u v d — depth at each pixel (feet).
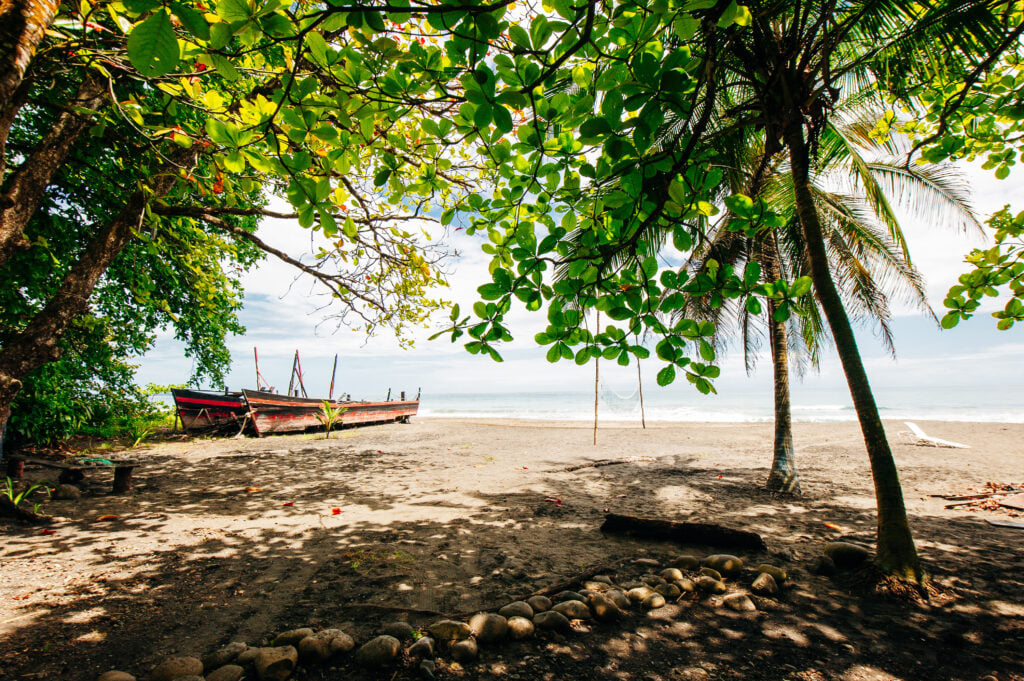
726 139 18.98
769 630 10.71
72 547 15.14
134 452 38.27
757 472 31.81
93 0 7.17
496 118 4.77
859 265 26.86
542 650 9.84
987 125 11.96
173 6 3.54
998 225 10.33
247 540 16.48
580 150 7.00
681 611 11.62
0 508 18.11
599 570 13.91
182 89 8.83
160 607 11.25
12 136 22.12
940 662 9.37
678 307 6.12
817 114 13.71
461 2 4.03
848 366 14.25
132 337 40.52
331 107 5.53
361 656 9.21
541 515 20.75
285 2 3.99
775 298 5.93
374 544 16.33
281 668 8.70
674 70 4.36
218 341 50.85
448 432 63.57
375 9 3.76
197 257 26.84
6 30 7.61
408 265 22.11
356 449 44.14
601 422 87.20
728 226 5.99
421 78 5.41
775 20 14.02
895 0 11.41
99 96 16.67
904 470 31.32
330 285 23.07
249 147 5.61
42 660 8.96
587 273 6.74
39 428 35.06
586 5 4.06
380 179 7.79
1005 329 10.05
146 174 17.30
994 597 12.05
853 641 10.19
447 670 9.06
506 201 8.29
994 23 10.48
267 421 53.67
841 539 17.21
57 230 24.95
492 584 13.00
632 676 8.97
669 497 24.49
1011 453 37.37
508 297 6.46
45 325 16.90
